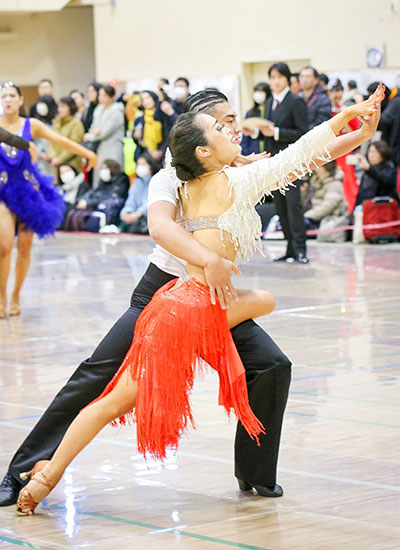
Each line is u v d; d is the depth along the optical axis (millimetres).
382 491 4895
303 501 4789
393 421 6090
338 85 16672
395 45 17156
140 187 18234
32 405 6812
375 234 15312
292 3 18531
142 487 5098
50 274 13500
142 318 4555
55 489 5113
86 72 25750
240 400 4539
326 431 5926
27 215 10086
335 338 8641
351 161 15375
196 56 20406
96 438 6016
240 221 4605
